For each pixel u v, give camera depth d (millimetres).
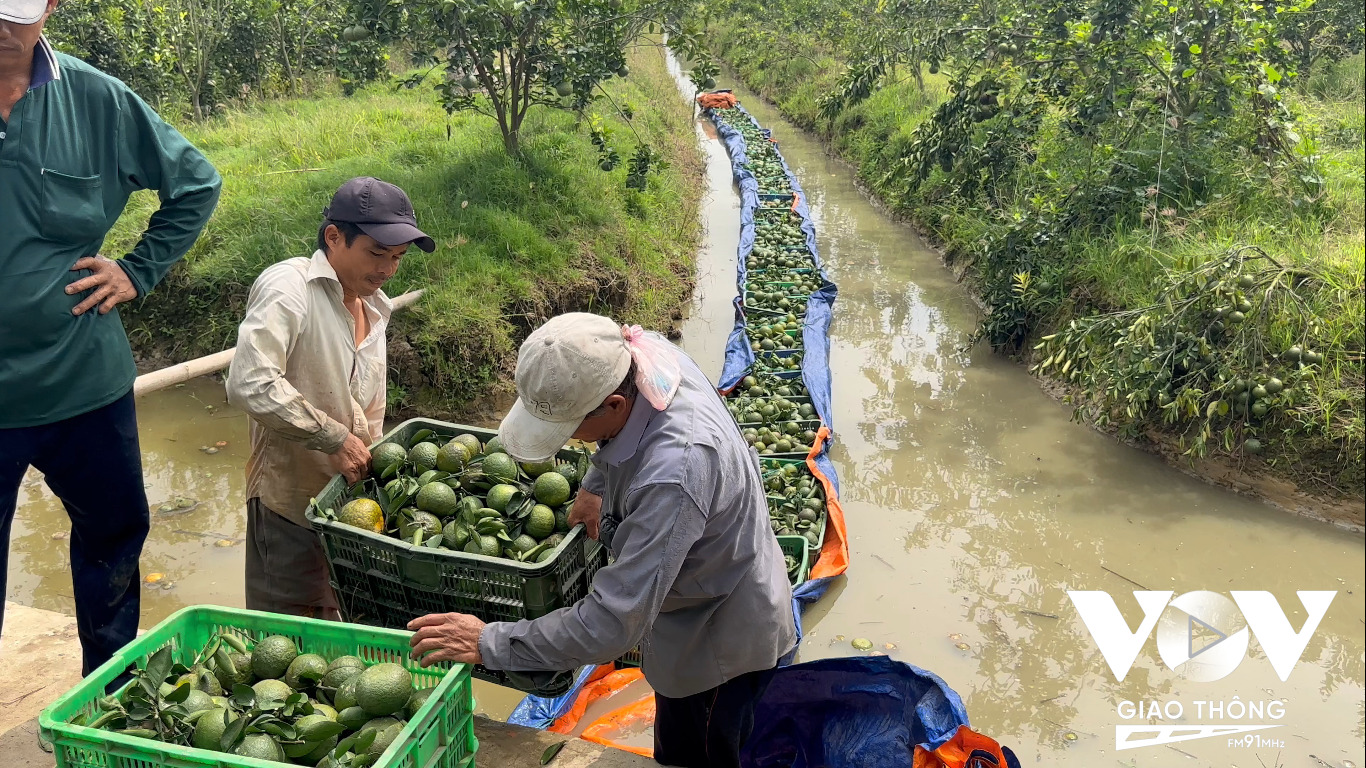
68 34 13344
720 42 35375
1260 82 8938
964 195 11516
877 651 5145
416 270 8094
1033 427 7844
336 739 2426
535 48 10156
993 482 6992
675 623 2654
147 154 3092
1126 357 7012
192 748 2203
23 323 2824
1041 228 9227
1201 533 6250
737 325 9766
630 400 2363
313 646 2771
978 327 9594
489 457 3357
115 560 3328
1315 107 12852
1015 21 10781
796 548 5695
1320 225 8086
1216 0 8453
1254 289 6887
